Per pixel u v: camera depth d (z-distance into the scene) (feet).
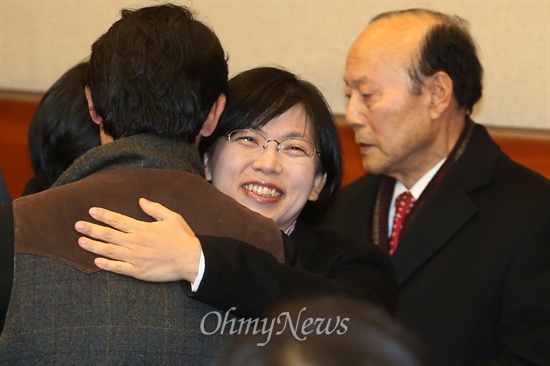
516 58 32.42
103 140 15.52
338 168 19.42
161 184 14.17
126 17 15.26
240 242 14.11
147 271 13.24
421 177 27.02
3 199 23.56
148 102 14.48
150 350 12.93
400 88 26.35
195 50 14.98
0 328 12.99
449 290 24.38
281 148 18.62
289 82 18.99
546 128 32.40
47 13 34.71
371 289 16.61
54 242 13.05
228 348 7.29
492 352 23.73
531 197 24.90
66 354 12.55
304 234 19.10
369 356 6.99
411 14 27.04
